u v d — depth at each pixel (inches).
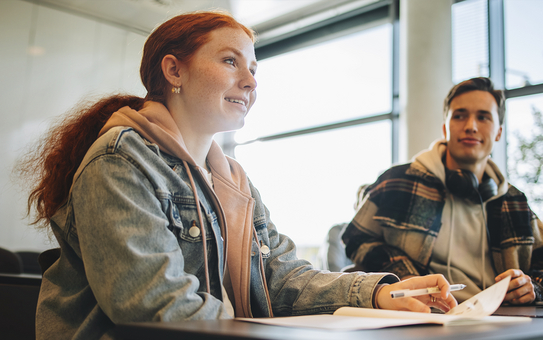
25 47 178.7
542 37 145.0
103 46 179.0
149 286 24.4
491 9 156.1
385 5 199.0
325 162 205.8
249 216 38.1
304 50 223.9
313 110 212.4
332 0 205.3
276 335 15.6
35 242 164.7
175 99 36.9
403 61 167.5
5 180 166.6
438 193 64.9
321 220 205.2
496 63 153.5
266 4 206.1
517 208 64.4
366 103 195.8
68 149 34.1
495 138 65.7
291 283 37.5
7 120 172.2
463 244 63.5
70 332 29.7
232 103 36.7
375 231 67.1
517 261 61.7
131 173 28.8
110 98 38.5
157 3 147.7
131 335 18.8
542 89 142.8
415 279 31.3
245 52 37.0
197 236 32.6
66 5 182.7
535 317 30.1
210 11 41.2
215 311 25.5
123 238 25.8
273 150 225.3
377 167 189.8
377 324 19.9
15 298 44.8
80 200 28.3
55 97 181.9
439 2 162.2
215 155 39.9
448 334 17.2
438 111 158.4
